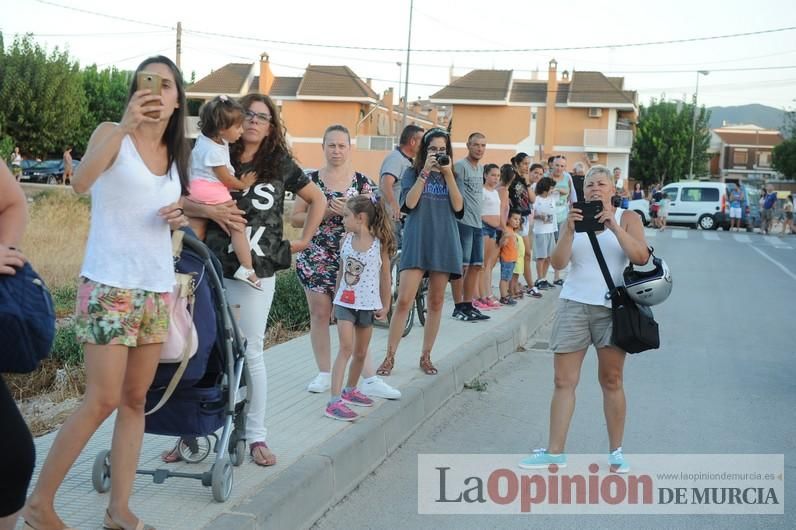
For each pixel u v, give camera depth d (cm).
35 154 4769
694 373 883
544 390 798
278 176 501
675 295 1481
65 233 1688
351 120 5656
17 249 320
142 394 385
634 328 525
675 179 7100
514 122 5612
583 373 866
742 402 764
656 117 7131
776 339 1091
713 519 493
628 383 830
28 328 300
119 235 363
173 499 430
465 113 5653
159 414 427
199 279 412
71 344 758
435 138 714
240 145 491
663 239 2909
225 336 433
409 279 717
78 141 5216
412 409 654
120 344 361
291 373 727
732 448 625
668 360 946
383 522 479
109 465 442
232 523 401
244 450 479
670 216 3747
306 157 5725
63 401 671
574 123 5538
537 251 1373
